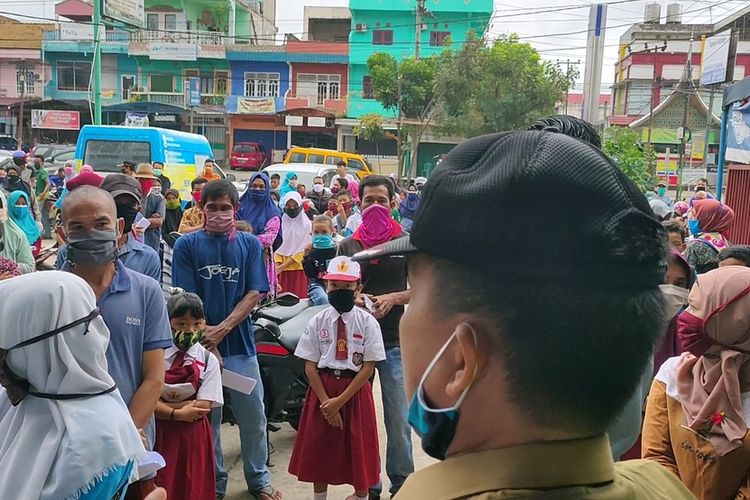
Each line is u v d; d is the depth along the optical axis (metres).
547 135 0.89
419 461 4.59
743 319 1.98
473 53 27.97
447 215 0.87
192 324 3.35
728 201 10.98
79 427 1.83
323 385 3.59
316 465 3.60
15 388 1.88
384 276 4.07
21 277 1.93
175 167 12.16
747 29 34.50
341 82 36.09
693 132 33.47
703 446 2.03
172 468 3.25
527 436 0.86
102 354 1.98
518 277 0.83
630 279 0.84
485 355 0.86
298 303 5.08
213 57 35.00
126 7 29.52
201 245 3.86
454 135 29.28
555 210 0.83
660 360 2.89
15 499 1.78
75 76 35.56
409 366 0.96
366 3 35.88
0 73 35.38
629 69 39.34
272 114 35.12
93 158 11.94
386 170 34.78
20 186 11.18
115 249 2.61
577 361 0.82
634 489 0.90
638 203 0.89
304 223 7.66
